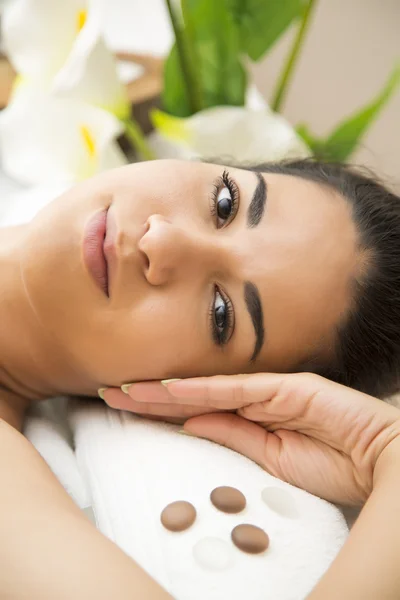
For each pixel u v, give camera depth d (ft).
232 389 1.95
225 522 1.67
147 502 1.73
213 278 2.03
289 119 5.53
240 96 3.41
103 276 1.94
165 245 1.90
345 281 2.08
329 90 5.38
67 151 3.21
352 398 1.84
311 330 2.08
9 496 1.44
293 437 1.98
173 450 1.93
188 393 1.97
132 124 3.22
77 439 2.13
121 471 1.85
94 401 2.37
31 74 3.10
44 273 1.97
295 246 2.04
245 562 1.57
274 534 1.67
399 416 1.80
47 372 2.19
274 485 1.87
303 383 1.89
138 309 1.94
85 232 1.96
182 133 3.03
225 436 2.04
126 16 4.80
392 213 2.25
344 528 1.81
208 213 2.14
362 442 1.78
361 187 2.36
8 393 2.22
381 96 3.24
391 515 1.45
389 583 1.33
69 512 1.46
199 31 3.14
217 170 2.28
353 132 3.33
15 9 2.95
